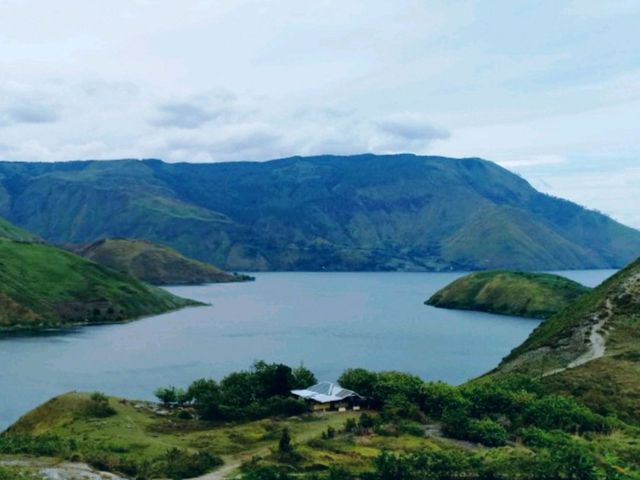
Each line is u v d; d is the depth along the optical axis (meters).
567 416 60.19
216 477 44.75
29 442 53.19
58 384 109.88
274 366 79.69
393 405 65.31
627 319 97.06
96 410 69.25
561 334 99.50
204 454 49.53
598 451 48.09
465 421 57.72
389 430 57.12
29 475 41.72
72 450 50.91
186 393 78.88
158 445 54.12
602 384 72.06
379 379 74.00
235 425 65.62
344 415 67.81
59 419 67.62
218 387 78.94
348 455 48.97
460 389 68.25
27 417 70.38
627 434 56.50
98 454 49.38
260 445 55.00
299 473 43.81
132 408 73.12
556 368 84.56
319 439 53.88
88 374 119.25
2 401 96.69
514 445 54.03
